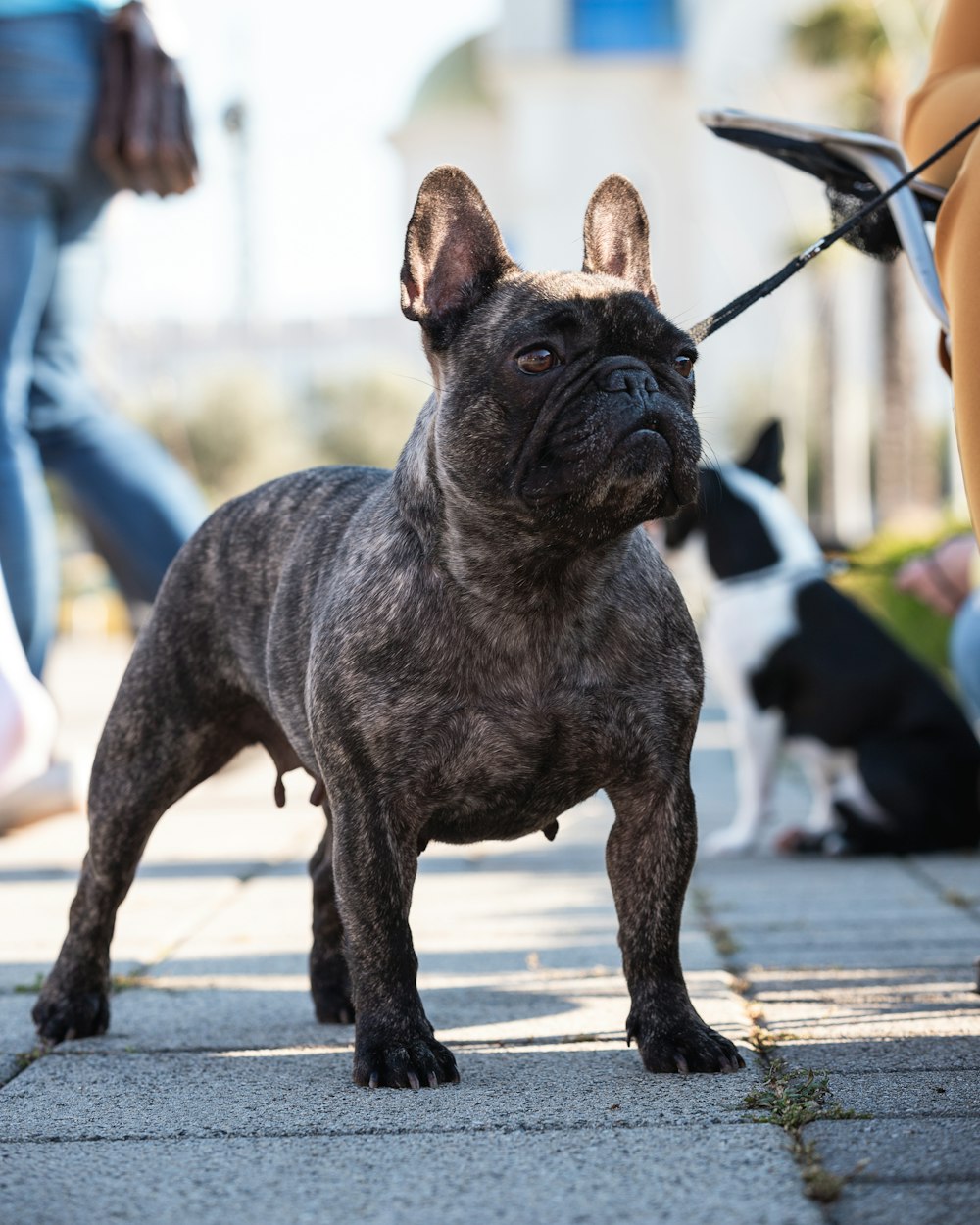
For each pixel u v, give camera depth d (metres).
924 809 7.21
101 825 3.79
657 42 48.97
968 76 3.79
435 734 3.23
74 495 7.55
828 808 7.71
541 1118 2.76
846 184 4.11
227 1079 3.18
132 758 3.83
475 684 3.22
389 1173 2.44
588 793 3.38
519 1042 3.45
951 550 7.99
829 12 27.44
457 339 3.32
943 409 32.59
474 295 3.37
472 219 3.38
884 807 7.22
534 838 7.98
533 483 3.07
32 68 6.69
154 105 6.99
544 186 49.09
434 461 3.26
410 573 3.24
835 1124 2.61
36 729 7.09
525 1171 2.43
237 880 6.38
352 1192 2.35
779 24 41.62
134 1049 3.53
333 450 54.91
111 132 6.94
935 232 3.50
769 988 3.97
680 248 48.44
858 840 7.28
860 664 7.36
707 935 4.94
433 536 3.23
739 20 42.91
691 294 47.78
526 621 3.20
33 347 7.36
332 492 3.82
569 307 3.16
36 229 6.89
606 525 3.08
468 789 3.29
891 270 28.73
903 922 5.14
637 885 3.28
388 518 3.38
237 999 4.10
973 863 7.01
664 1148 2.53
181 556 4.02
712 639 7.70
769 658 7.47
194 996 4.15
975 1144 2.44
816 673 7.38
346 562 3.41
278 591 3.71
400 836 3.27
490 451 3.15
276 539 3.83
